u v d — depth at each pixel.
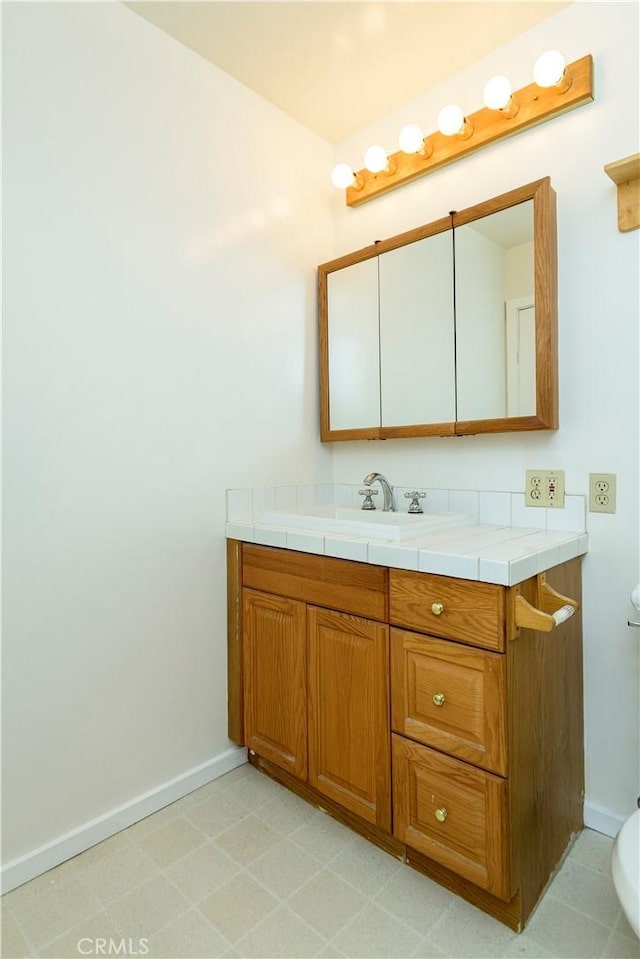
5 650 1.30
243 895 1.27
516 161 1.65
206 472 1.76
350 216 2.14
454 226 1.72
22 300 1.32
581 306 1.51
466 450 1.80
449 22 1.57
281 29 1.59
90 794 1.45
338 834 1.49
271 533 1.65
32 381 1.34
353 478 2.16
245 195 1.87
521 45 1.62
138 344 1.56
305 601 1.56
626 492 1.44
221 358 1.80
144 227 1.57
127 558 1.54
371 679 1.38
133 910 1.23
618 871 0.89
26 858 1.32
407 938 1.15
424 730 1.26
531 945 1.13
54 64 1.37
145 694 1.58
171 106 1.64
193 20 1.56
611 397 1.46
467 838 1.18
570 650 1.44
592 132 1.48
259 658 1.72
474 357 1.69
